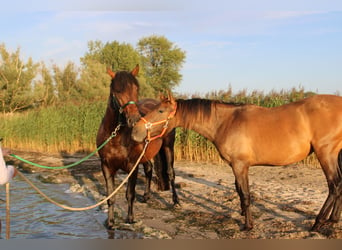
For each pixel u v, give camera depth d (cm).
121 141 500
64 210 641
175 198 640
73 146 1481
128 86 462
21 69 2788
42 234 511
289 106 464
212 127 491
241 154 464
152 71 4669
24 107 2761
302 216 538
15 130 1789
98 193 757
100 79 3100
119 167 527
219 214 569
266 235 463
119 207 645
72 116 1519
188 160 1132
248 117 468
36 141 1655
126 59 4244
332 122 432
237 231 482
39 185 873
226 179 845
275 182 786
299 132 445
